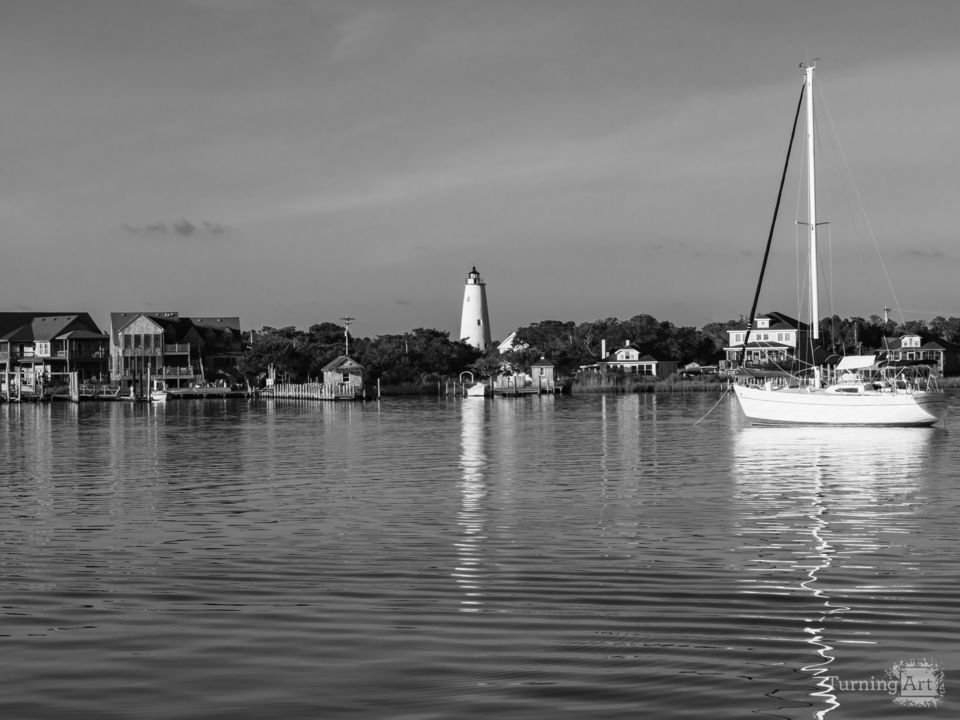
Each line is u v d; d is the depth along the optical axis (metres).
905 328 195.50
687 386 152.25
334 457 49.03
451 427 73.81
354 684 14.56
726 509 30.12
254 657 15.75
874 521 27.61
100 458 50.03
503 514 29.47
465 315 193.25
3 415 103.38
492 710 13.61
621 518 28.55
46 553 23.91
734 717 13.36
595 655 15.76
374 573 21.41
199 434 68.88
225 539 25.66
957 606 18.31
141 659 15.70
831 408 67.06
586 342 188.75
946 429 64.31
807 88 73.56
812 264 73.06
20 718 13.39
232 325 169.88
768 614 17.92
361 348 174.88
